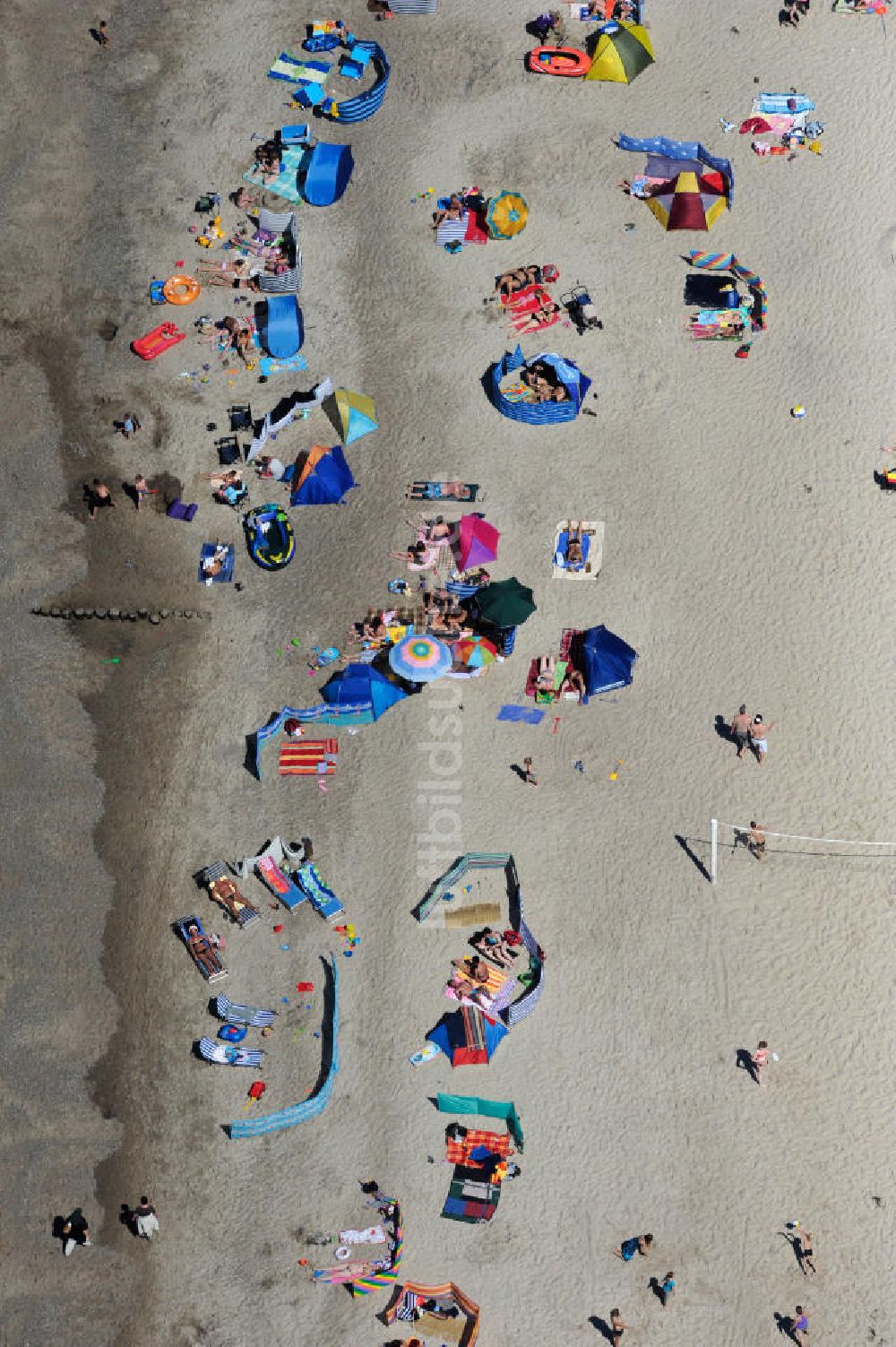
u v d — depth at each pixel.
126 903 46.44
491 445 53.47
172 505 52.66
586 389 54.19
